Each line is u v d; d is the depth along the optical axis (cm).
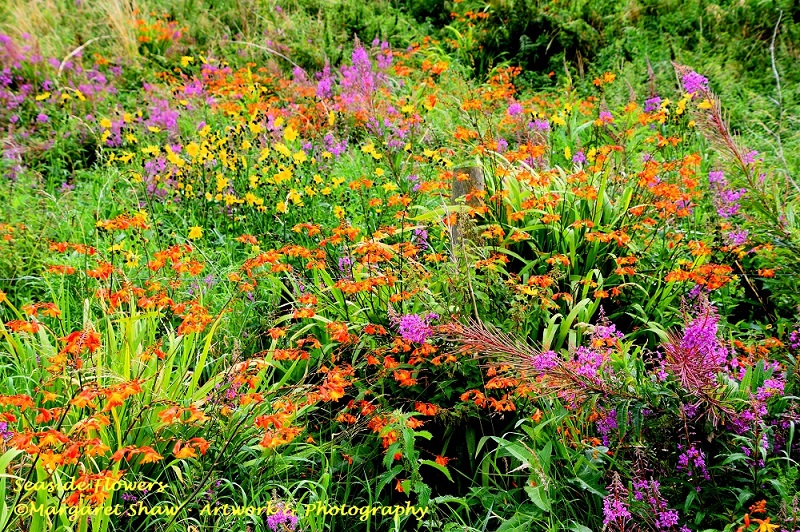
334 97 700
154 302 343
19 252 470
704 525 271
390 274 376
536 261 413
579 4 879
